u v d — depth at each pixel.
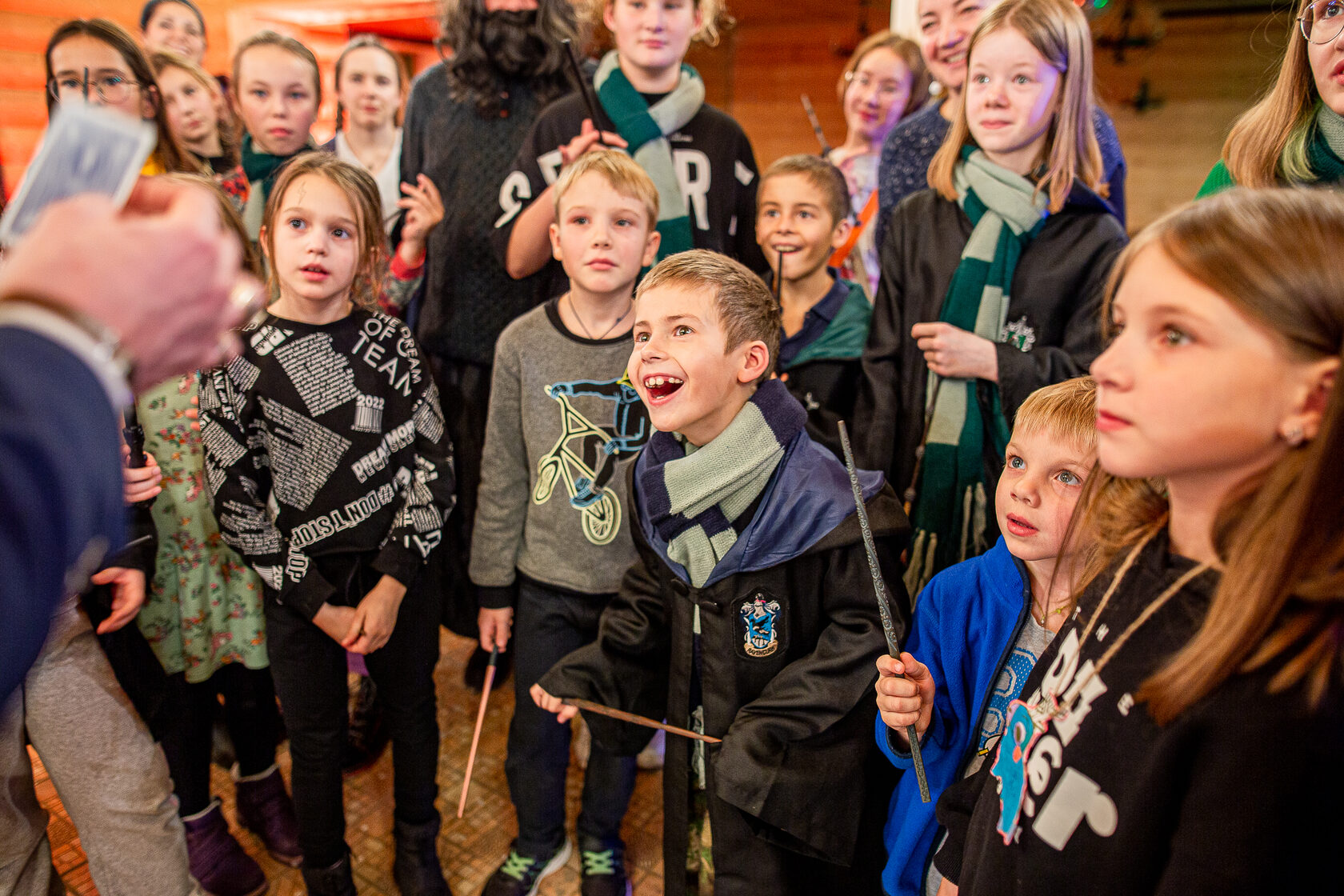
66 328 0.44
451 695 2.07
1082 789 0.61
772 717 1.04
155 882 1.28
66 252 0.45
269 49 2.16
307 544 1.39
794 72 5.14
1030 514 0.94
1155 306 0.53
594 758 1.47
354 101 2.34
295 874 1.55
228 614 1.52
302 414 1.38
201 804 1.47
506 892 1.45
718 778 1.03
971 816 0.79
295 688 1.39
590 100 1.80
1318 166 1.05
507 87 1.92
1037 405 0.96
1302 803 0.49
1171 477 0.57
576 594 1.46
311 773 1.38
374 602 1.38
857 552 1.08
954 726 1.05
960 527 1.50
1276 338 0.49
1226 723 0.51
